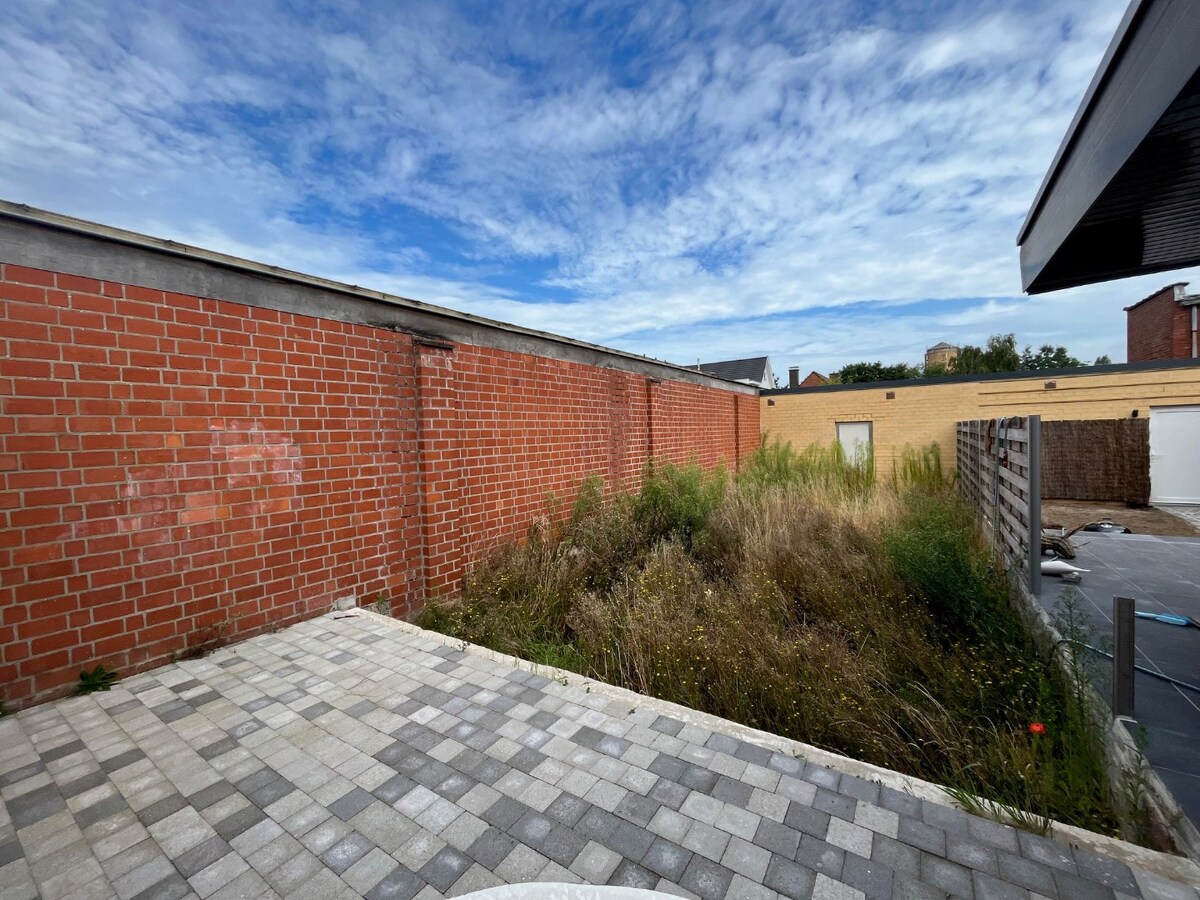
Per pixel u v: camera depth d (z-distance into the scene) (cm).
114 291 273
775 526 596
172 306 296
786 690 279
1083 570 477
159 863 158
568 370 655
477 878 151
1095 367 1080
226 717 242
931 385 1219
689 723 236
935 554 396
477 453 507
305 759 210
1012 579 412
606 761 208
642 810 179
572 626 401
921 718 249
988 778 216
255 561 334
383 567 416
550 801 184
